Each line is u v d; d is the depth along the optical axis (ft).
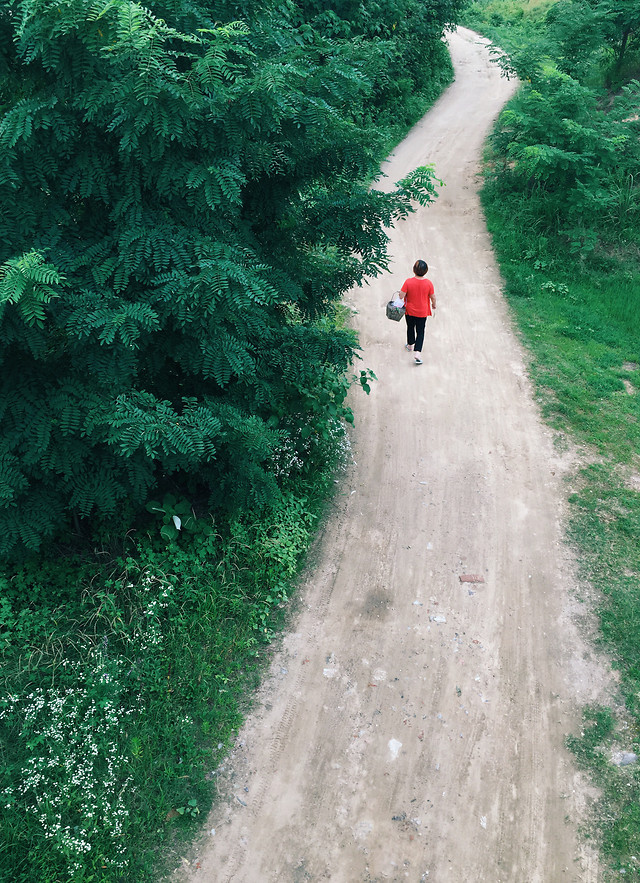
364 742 18.76
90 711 18.08
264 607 22.20
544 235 46.34
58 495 19.58
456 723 19.24
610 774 17.98
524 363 35.35
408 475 28.35
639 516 25.94
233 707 19.42
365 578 23.75
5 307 14.30
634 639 21.27
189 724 18.75
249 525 24.14
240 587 22.33
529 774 18.03
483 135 67.05
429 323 39.09
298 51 18.38
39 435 17.57
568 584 23.36
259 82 15.03
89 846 15.66
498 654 21.11
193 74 14.65
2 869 15.25
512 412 31.89
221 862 16.19
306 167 21.30
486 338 37.58
